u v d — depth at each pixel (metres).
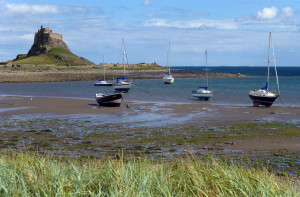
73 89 64.00
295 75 149.75
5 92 55.62
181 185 5.49
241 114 29.38
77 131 20.92
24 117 27.12
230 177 5.64
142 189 4.91
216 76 127.31
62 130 21.25
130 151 15.55
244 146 16.86
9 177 5.22
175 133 20.38
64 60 178.00
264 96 35.19
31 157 7.30
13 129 21.47
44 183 5.06
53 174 5.60
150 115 28.64
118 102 35.25
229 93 53.47
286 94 51.22
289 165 13.16
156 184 5.29
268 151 15.84
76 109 32.81
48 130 21.12
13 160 7.00
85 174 5.91
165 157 14.23
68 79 96.31
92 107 34.66
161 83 84.00
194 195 5.05
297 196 5.35
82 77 104.38
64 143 17.36
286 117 27.66
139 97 46.81
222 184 5.38
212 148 16.23
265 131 21.19
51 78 98.69
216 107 34.66
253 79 108.19
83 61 184.75
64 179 5.36
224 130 21.56
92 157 14.10
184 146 16.75
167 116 28.00
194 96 43.81
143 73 134.00
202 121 25.31
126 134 19.97
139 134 20.02
